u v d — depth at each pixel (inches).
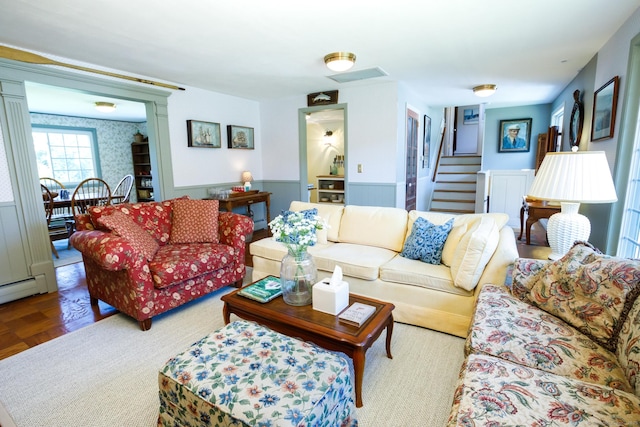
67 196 203.2
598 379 47.9
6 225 115.8
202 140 183.0
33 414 64.4
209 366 52.3
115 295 100.2
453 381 72.5
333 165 298.0
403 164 193.0
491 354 54.6
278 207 228.7
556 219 88.8
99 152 286.7
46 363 80.8
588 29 103.3
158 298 97.4
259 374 50.2
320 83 173.6
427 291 92.1
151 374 76.4
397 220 117.3
